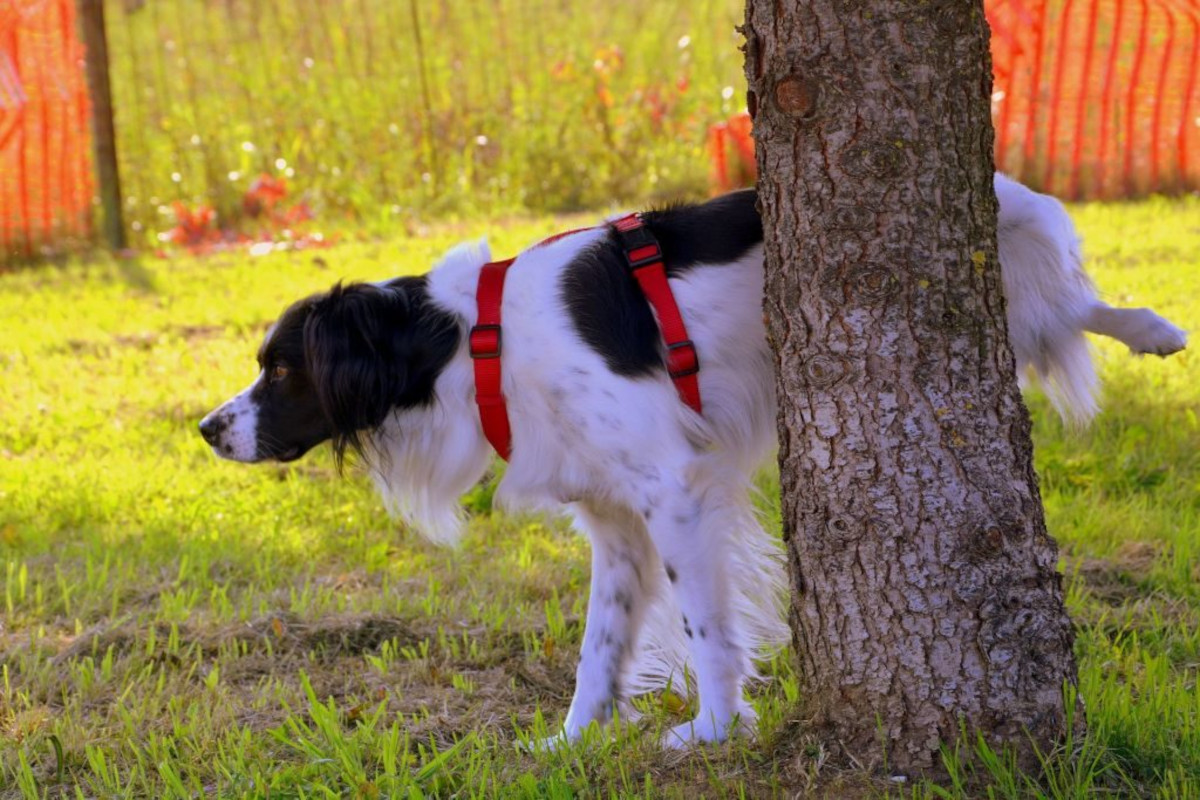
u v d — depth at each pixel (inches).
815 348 148.4
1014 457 148.3
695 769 160.9
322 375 185.6
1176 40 549.0
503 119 654.5
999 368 147.8
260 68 729.6
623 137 641.0
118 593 242.7
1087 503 264.4
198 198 633.6
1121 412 309.6
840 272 145.3
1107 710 157.6
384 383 185.6
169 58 788.6
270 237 583.2
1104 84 556.7
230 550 266.1
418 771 164.1
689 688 198.7
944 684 147.5
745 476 185.0
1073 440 295.3
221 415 196.4
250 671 210.4
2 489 304.7
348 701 196.5
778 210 149.9
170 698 195.8
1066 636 151.4
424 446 191.2
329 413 187.2
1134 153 559.5
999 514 146.4
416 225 578.9
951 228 143.8
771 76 146.5
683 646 198.1
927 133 141.7
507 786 158.4
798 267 148.7
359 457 196.2
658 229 181.5
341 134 657.6
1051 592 150.0
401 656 216.8
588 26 755.4
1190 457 287.3
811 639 156.6
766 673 203.6
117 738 184.5
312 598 240.5
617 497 180.7
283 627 222.2
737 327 178.7
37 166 584.1
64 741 182.4
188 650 212.8
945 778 147.9
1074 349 185.6
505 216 593.6
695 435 179.0
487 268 186.1
